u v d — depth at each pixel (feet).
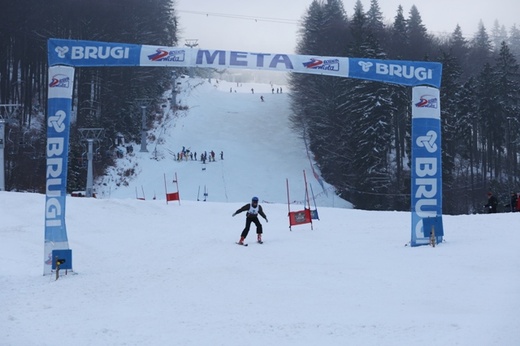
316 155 240.53
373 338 25.84
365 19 281.74
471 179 211.20
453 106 208.95
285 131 265.54
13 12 245.45
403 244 58.54
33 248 63.67
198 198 180.75
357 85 190.19
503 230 62.03
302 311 32.01
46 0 254.06
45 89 259.60
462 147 220.84
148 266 49.98
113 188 202.28
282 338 26.58
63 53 54.39
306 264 47.83
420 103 59.36
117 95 246.06
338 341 25.68
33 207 87.35
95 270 50.60
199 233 73.26
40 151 218.59
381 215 90.27
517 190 201.26
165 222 86.43
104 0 261.65
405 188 192.13
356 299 34.47
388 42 284.41
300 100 259.19
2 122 126.93
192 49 57.21
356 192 192.54
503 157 237.66
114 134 232.32
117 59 55.57
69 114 53.21
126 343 26.53
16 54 251.19
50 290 41.73
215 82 385.70
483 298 32.53
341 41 266.98
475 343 23.79
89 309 34.81
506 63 223.71
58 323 31.12
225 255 53.36
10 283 45.73
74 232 75.77
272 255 53.01
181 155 226.38
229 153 237.86
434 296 34.01
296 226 79.00
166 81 302.04
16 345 26.53
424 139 58.95
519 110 221.25
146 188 201.16
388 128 187.62
